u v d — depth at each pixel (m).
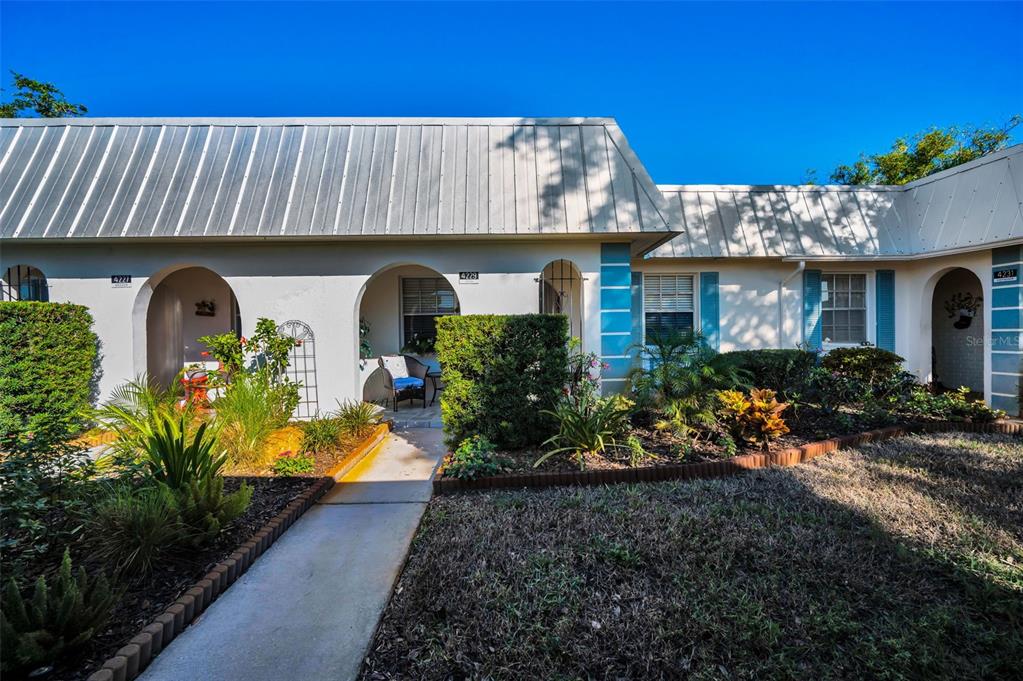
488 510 3.76
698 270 9.45
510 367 5.26
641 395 6.04
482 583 2.69
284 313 7.31
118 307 7.11
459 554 3.04
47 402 6.04
